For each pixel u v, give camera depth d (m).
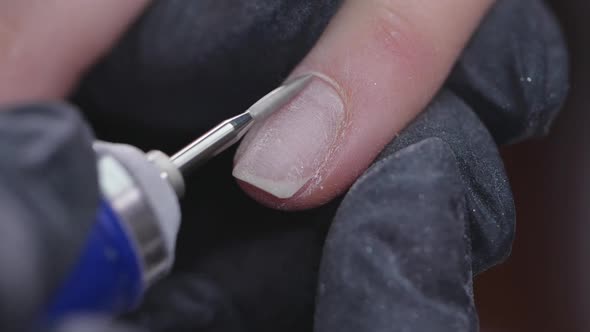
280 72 0.13
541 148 0.22
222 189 0.13
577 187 0.22
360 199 0.12
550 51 0.16
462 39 0.14
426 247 0.12
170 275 0.13
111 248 0.10
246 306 0.12
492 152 0.14
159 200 0.10
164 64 0.13
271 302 0.13
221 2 0.13
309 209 0.13
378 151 0.13
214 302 0.12
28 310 0.09
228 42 0.13
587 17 0.22
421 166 0.12
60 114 0.09
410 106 0.14
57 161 0.09
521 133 0.15
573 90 0.22
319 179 0.13
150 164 0.11
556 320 0.22
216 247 0.13
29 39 0.13
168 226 0.11
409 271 0.12
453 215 0.12
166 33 0.13
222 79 0.13
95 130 0.14
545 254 0.22
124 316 0.12
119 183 0.10
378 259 0.12
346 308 0.12
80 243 0.09
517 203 0.22
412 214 0.12
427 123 0.14
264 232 0.13
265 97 0.13
